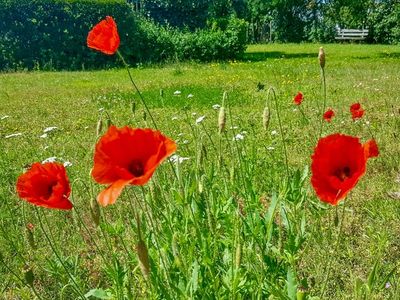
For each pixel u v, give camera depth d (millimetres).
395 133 6820
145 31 22047
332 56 23312
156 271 2369
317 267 3373
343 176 1769
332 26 37156
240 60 22359
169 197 3010
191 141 6738
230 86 13188
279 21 38688
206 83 14281
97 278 3629
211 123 8086
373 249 3705
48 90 14492
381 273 3492
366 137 6863
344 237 3959
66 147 7102
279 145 6238
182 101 11109
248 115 8789
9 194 5367
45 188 2033
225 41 22391
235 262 2355
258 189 4348
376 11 34719
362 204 4688
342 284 3459
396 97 10102
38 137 7926
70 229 4430
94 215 2211
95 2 21656
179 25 30297
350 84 12461
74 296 3422
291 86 12492
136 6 30531
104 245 3799
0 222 4262
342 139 1746
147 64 21312
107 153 1628
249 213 2678
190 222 2762
